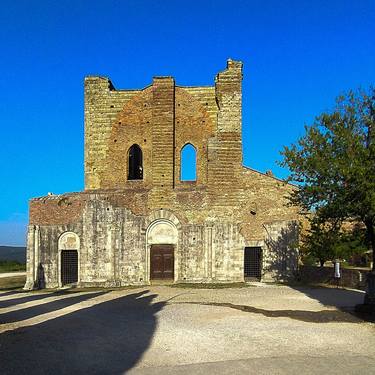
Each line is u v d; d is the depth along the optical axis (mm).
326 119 26594
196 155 45344
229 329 21688
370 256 57344
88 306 29859
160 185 44688
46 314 26719
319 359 16594
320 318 24453
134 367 15805
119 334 20875
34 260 43688
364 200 23812
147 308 28547
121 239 44031
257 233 44188
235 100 45125
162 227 44406
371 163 24312
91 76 46938
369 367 15641
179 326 22500
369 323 23156
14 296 37031
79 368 15797
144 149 45719
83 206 44438
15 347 18609
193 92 45875
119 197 44500
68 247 44250
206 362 16281
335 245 28547
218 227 44000
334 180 25547
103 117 46594
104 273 43781
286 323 23125
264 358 16734
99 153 46312
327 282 42094
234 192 44406
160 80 45594
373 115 26375
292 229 43875
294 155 26891
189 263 43938
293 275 43844
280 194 44281
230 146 44719
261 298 32688
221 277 43750
